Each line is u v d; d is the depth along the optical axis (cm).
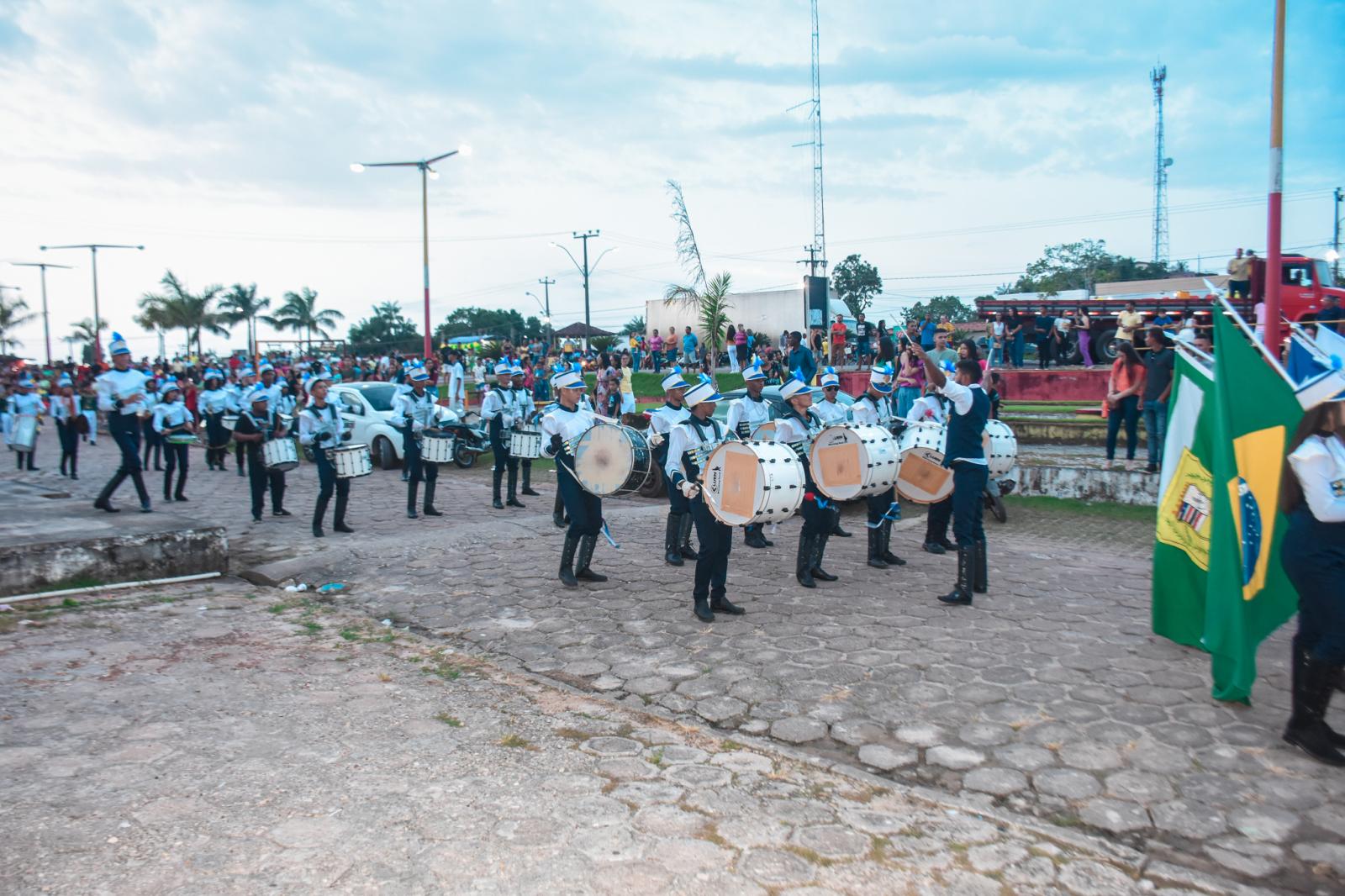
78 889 328
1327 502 426
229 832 372
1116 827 390
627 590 788
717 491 677
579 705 531
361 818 387
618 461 764
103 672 573
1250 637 506
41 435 2803
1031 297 2169
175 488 1387
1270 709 510
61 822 377
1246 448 521
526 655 625
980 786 429
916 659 598
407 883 338
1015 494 1254
